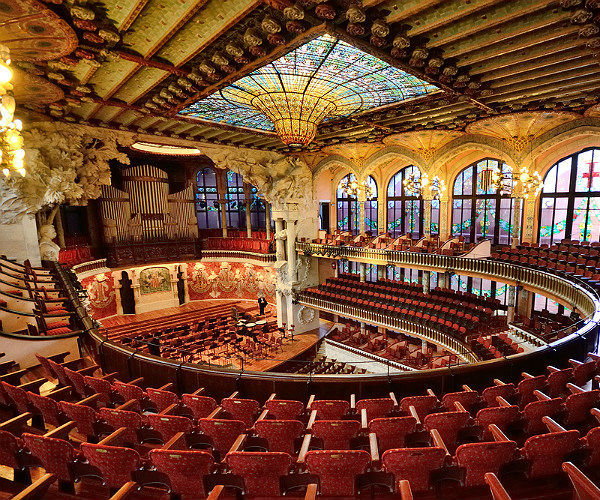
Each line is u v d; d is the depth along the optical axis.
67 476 3.72
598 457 3.73
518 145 15.69
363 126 14.72
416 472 3.54
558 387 6.03
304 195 23.39
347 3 6.11
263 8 6.58
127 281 24.86
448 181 20.69
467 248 18.06
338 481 3.58
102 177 15.05
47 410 5.15
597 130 13.17
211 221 29.73
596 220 15.79
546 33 7.08
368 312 20.91
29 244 13.06
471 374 7.12
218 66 8.67
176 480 3.56
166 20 6.84
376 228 25.36
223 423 4.53
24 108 11.72
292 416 5.69
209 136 18.20
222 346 20.27
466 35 7.09
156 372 7.53
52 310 10.45
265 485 3.56
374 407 5.70
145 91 10.64
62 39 6.90
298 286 24.81
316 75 9.61
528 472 3.69
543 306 18.19
